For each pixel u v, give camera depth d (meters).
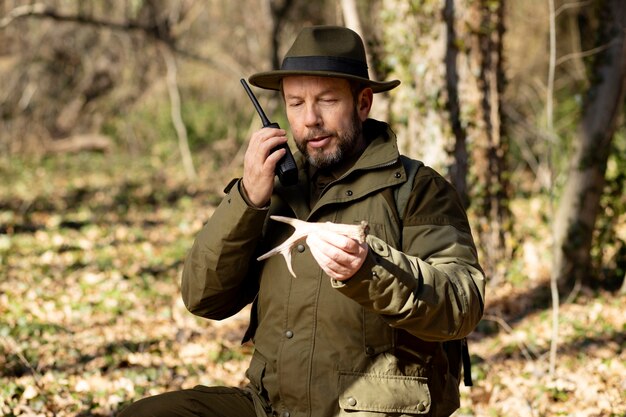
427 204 2.71
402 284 2.39
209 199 17.36
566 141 10.94
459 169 8.36
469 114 8.38
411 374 2.70
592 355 6.44
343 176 2.73
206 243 2.78
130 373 6.08
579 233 8.16
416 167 2.79
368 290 2.39
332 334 2.66
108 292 8.64
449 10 8.27
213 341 7.03
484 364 6.22
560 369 6.05
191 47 25.84
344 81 2.76
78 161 24.45
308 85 2.75
